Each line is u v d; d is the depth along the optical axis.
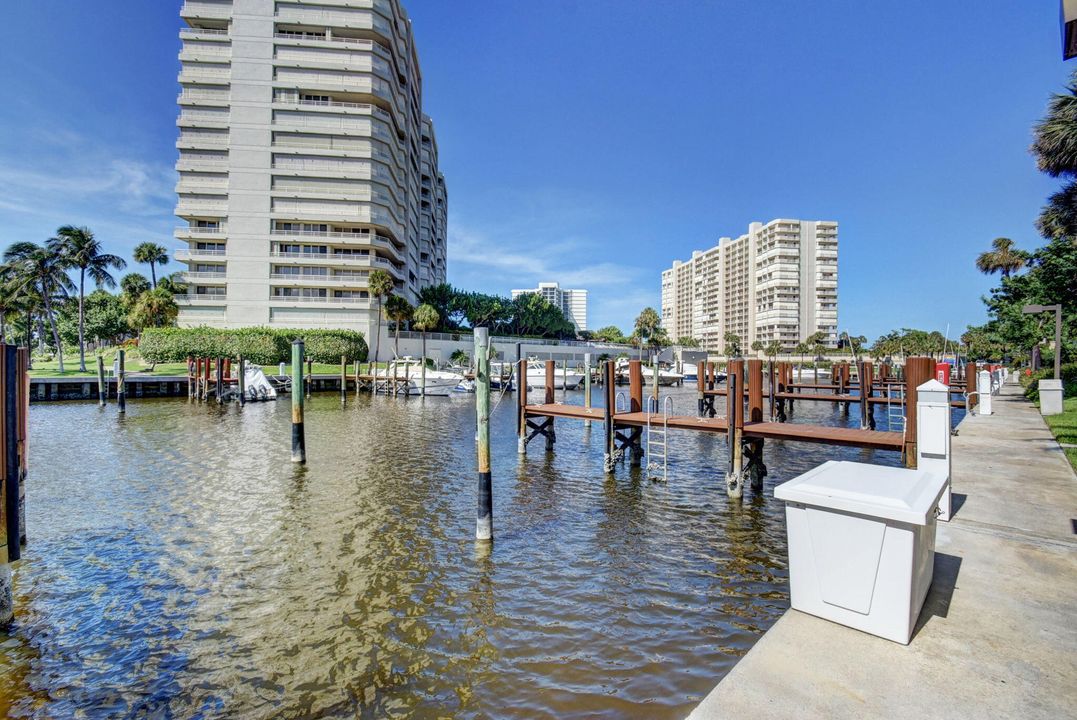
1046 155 26.36
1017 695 3.12
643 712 5.74
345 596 8.50
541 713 5.74
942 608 4.25
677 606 8.16
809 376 97.44
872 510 3.71
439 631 7.45
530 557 10.09
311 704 5.96
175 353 58.44
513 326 104.25
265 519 12.23
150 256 81.94
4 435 7.29
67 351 87.62
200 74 65.81
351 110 67.62
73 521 12.08
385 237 75.06
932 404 6.75
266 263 66.62
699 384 30.81
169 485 15.29
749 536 11.28
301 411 18.25
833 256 155.75
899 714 2.97
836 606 3.96
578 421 30.91
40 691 6.21
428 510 12.95
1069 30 6.28
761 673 3.37
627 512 12.91
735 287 175.00
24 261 55.22
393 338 70.81
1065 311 25.67
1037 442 13.39
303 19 67.50
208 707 5.93
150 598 8.45
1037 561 5.29
